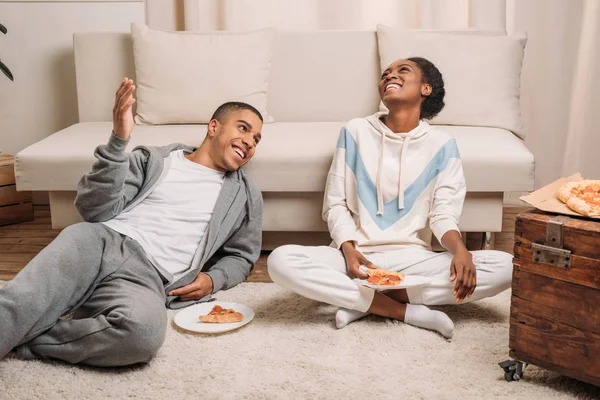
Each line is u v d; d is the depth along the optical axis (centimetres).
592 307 148
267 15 338
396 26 338
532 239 155
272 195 243
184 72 282
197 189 216
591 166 338
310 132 267
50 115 335
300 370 168
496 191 235
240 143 218
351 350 178
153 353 168
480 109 278
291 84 300
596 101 331
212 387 160
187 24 325
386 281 186
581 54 330
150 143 245
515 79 284
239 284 226
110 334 164
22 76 331
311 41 298
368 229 208
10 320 163
